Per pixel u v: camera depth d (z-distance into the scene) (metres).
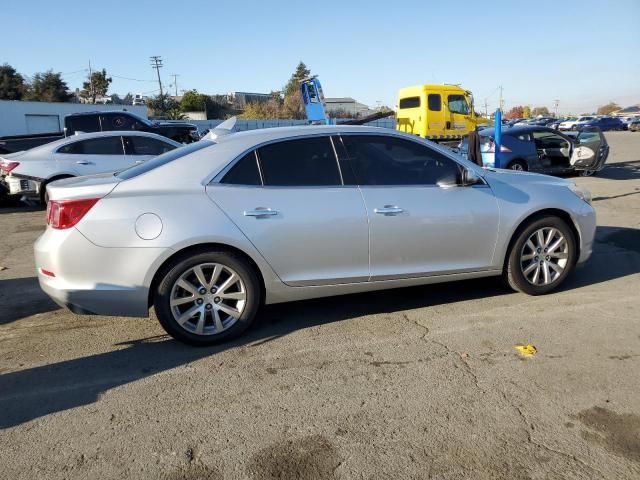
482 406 3.16
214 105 77.12
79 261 3.80
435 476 2.57
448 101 19.58
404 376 3.54
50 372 3.72
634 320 4.39
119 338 4.30
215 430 2.99
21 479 2.61
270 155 4.23
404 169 4.53
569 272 5.23
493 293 5.11
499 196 4.73
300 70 83.12
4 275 6.19
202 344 4.05
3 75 64.75
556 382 3.41
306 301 5.02
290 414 3.13
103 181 4.01
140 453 2.79
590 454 2.71
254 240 4.00
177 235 3.84
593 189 12.12
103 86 72.56
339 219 4.20
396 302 4.94
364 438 2.88
